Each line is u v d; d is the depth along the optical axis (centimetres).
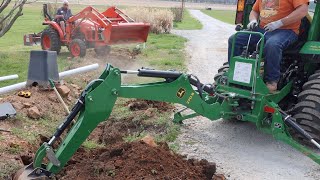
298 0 579
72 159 505
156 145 547
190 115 666
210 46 1758
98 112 432
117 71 441
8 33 2241
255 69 566
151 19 2331
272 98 593
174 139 627
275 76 588
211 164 493
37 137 571
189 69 1163
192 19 4028
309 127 576
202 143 618
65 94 745
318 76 596
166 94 504
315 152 580
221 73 685
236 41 630
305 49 615
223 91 597
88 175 454
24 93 692
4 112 601
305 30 642
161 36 2166
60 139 582
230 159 567
